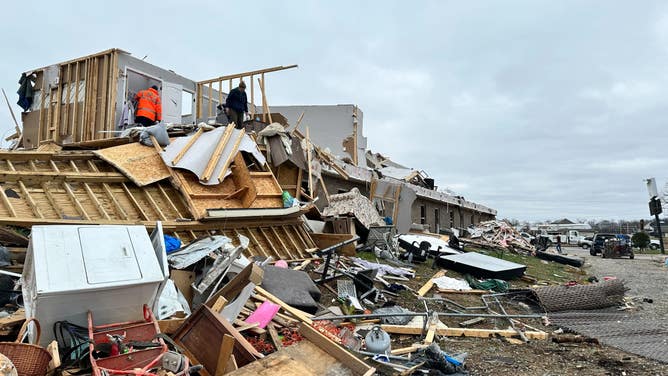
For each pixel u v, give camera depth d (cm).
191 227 845
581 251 3578
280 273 721
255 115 1423
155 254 409
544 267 1738
